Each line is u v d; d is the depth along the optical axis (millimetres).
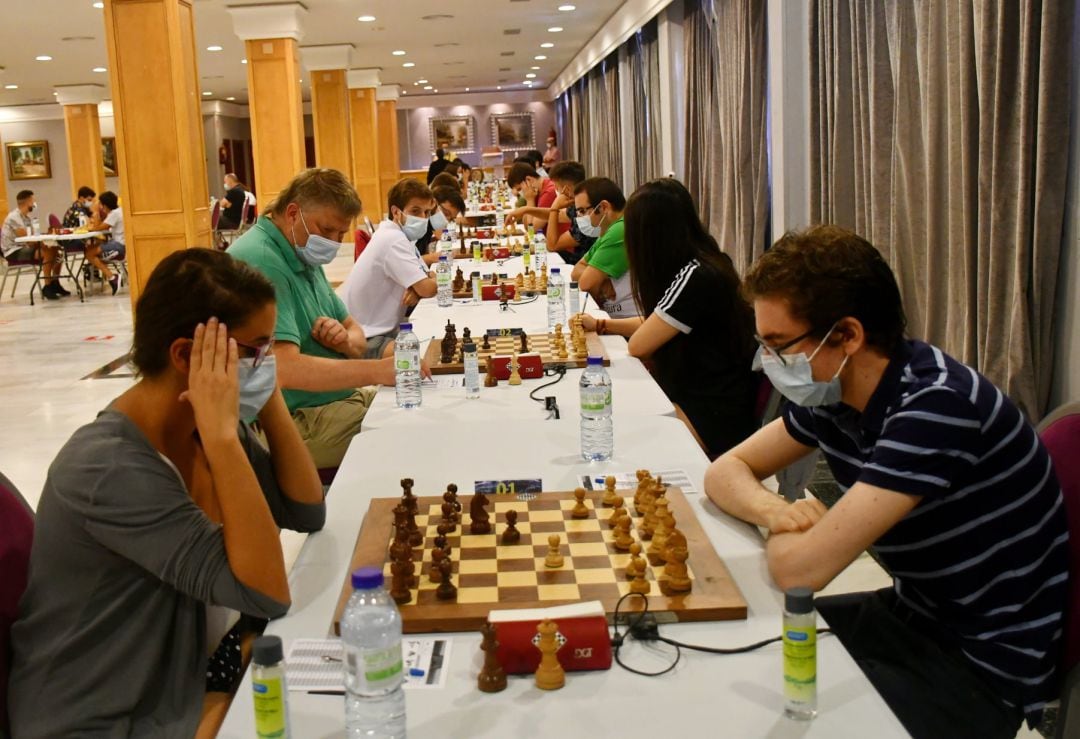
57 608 1385
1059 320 3775
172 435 1488
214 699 1573
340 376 2678
